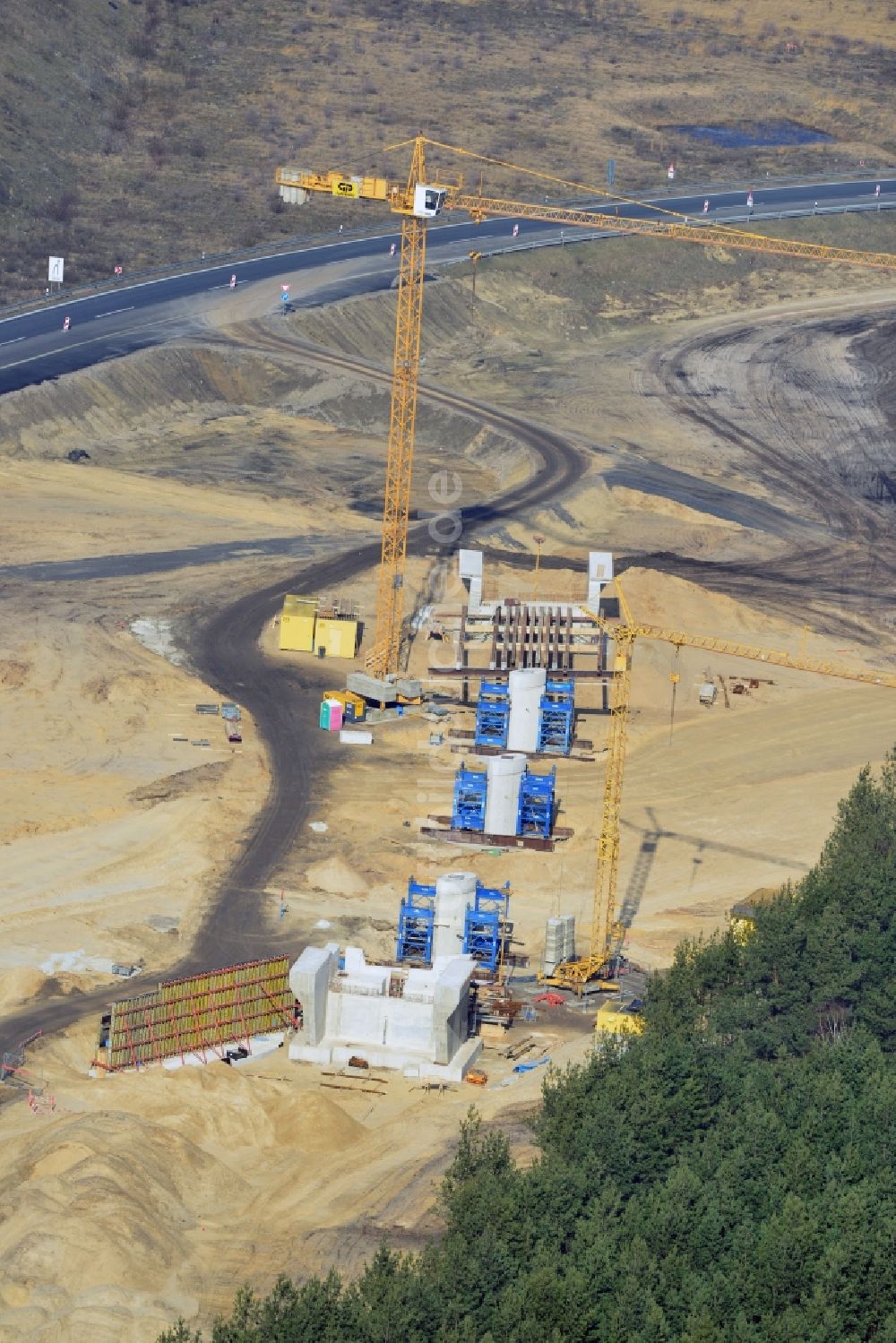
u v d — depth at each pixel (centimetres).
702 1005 12462
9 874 13988
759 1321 9138
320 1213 10094
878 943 12656
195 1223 9925
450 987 11838
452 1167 9988
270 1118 11056
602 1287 8925
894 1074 11194
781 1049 11950
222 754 16500
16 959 12762
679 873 14950
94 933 13225
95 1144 10200
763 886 14762
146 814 15138
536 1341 8475
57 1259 9219
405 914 13312
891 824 14250
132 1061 11688
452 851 15100
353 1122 11138
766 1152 10238
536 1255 9038
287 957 12962
